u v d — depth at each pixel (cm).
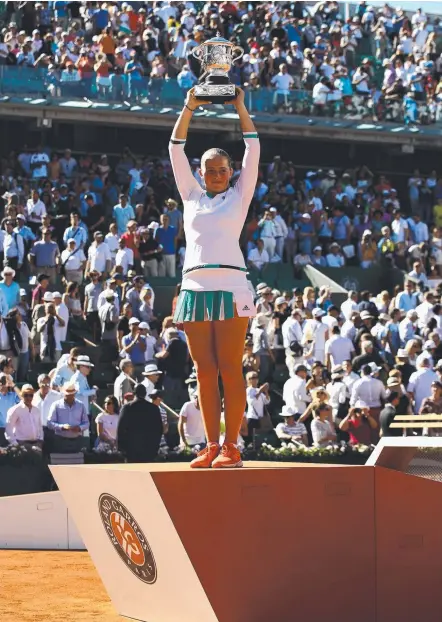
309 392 3158
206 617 1205
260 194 5044
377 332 3759
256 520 1192
